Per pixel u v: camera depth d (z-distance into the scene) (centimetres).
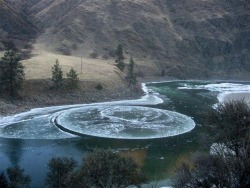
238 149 2408
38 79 9538
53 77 9506
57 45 16725
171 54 18388
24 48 15825
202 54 19325
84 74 11200
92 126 7044
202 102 10200
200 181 2234
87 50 16562
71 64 12456
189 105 9700
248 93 12219
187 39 19738
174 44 19062
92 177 2723
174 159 5188
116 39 17900
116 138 6281
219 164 2181
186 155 5397
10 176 3941
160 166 4844
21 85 8919
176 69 17100
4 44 14950
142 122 7500
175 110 8969
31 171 4462
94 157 2806
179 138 6388
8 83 8681
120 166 2791
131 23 19225
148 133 6656
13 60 8612
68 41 17100
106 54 16525
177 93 11819
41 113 8106
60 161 3566
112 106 9231
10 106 8188
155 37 18888
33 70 10475
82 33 17900
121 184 2769
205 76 17738
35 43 17162
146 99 10481
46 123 7238
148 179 4203
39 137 6206
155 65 16812
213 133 2866
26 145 5709
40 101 8881
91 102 9631
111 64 13950
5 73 8556
